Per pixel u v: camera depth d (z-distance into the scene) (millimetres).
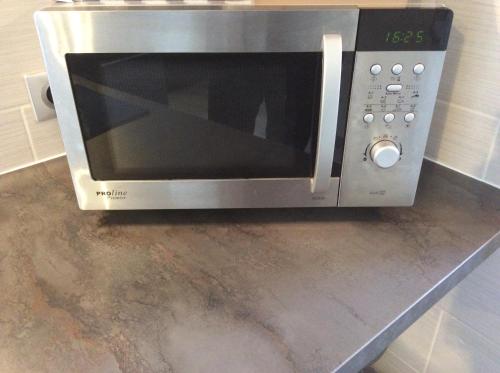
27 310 528
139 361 465
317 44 536
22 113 801
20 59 763
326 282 564
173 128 602
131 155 617
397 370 1098
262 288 555
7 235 656
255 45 535
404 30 527
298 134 605
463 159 785
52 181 797
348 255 610
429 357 997
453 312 900
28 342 488
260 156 625
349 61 545
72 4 543
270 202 653
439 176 790
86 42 528
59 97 562
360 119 582
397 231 656
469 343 898
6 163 817
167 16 515
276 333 494
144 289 556
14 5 723
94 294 549
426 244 630
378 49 538
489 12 667
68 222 684
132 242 638
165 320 512
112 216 694
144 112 587
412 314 535
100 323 509
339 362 460
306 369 454
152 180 633
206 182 635
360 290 552
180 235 651
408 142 602
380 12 517
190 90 574
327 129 550
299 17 520
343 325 503
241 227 667
